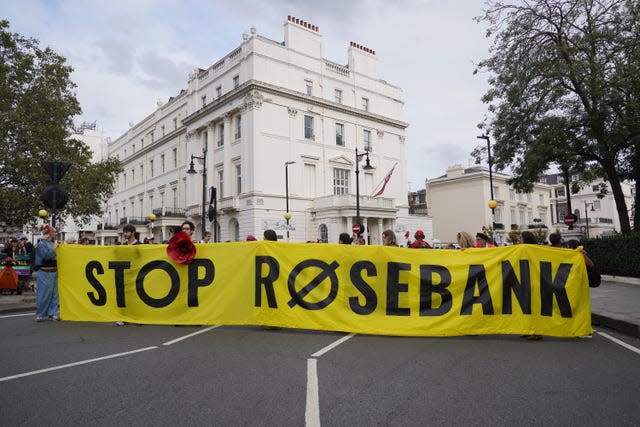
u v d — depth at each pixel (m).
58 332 7.45
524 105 21.03
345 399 4.15
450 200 54.31
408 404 4.02
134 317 8.04
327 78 37.59
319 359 5.61
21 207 20.80
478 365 5.34
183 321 7.78
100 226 55.53
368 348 6.24
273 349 6.16
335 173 37.59
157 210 43.00
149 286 8.04
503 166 22.80
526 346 6.44
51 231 8.80
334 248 7.47
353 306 7.30
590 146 20.30
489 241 9.43
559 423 3.61
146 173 49.56
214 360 5.56
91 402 4.11
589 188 79.44
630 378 4.82
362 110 39.50
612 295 11.62
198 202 38.34
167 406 3.99
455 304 7.14
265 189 32.41
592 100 19.28
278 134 33.59
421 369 5.16
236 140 34.34
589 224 67.69
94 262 8.35
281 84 34.19
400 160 43.16
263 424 3.58
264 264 7.58
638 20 18.03
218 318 7.65
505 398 4.18
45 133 20.62
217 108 36.22
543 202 61.94
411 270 7.29
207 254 7.86
